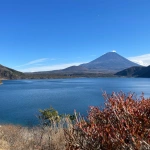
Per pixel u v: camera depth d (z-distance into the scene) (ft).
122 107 8.75
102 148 7.89
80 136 8.91
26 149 17.44
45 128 22.03
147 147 7.16
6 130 28.32
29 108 127.95
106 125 8.24
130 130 7.48
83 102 151.12
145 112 8.50
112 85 392.27
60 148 15.42
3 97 209.46
